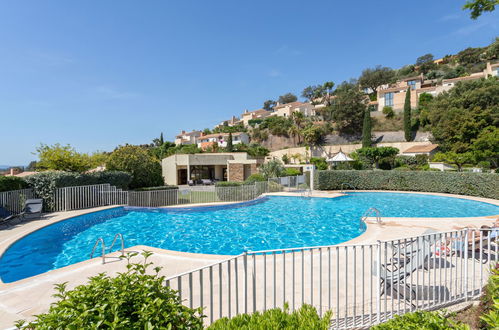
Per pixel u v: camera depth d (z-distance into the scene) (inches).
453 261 255.6
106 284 79.2
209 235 457.7
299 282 214.2
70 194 592.7
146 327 66.1
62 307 69.5
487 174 713.6
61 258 354.3
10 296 206.2
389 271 199.5
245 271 138.1
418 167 1218.0
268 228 498.3
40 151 722.8
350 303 180.5
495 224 325.7
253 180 869.8
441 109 1534.2
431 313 86.3
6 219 459.8
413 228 396.5
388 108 1987.0
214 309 173.9
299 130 2230.6
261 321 82.7
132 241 427.2
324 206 705.6
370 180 936.9
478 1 174.7
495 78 1610.5
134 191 677.9
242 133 2490.2
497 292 91.5
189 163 1301.7
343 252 291.4
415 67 3070.9
